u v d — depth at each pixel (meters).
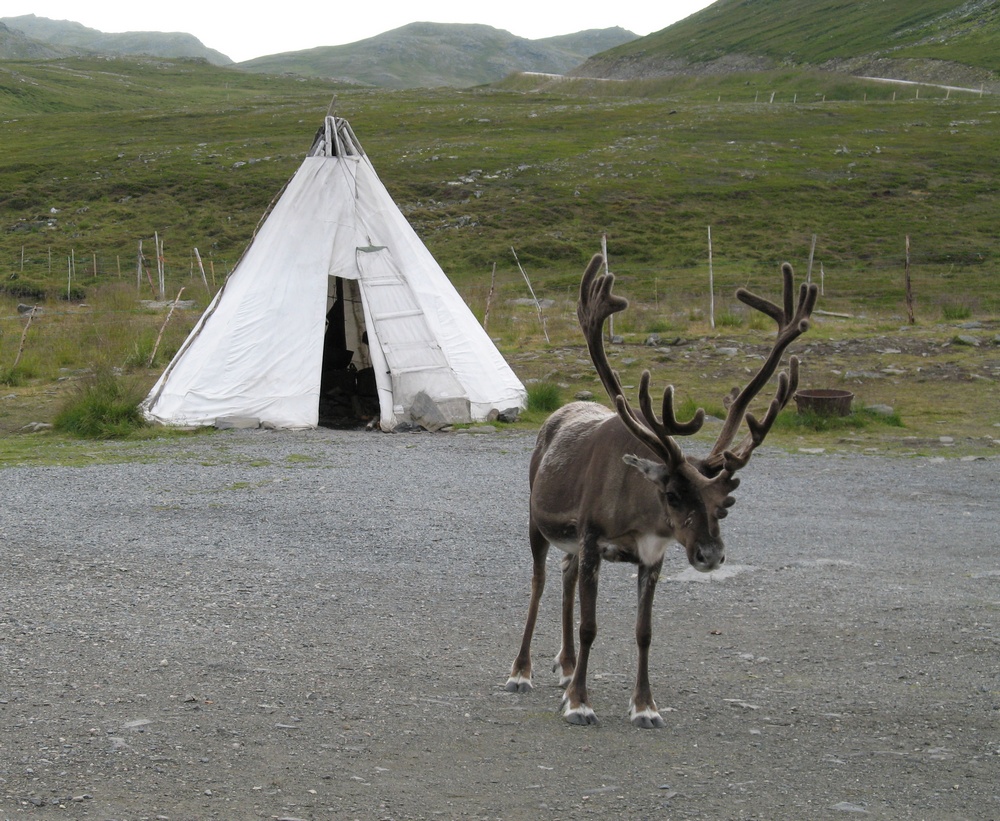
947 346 21.27
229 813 4.43
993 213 47.00
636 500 5.43
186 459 13.17
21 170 57.47
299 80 163.62
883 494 11.77
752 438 5.13
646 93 110.69
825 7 140.75
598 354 5.76
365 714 5.65
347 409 17.31
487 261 41.97
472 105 82.94
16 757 4.89
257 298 16.33
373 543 9.45
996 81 91.38
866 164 55.22
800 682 6.39
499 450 14.02
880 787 4.88
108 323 25.64
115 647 6.57
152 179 54.66
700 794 4.77
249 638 6.88
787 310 5.64
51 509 10.34
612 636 7.27
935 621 7.64
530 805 4.62
